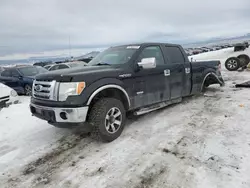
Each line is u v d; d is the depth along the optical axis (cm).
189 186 216
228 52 2255
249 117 390
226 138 314
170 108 491
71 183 239
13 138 383
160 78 423
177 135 339
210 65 585
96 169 262
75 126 304
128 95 362
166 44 470
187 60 510
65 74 309
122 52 411
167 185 221
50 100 311
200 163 254
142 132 363
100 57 443
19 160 301
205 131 346
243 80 816
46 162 291
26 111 533
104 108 317
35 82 345
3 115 508
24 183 246
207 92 630
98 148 318
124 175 245
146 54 411
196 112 449
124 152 298
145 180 233
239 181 217
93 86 310
